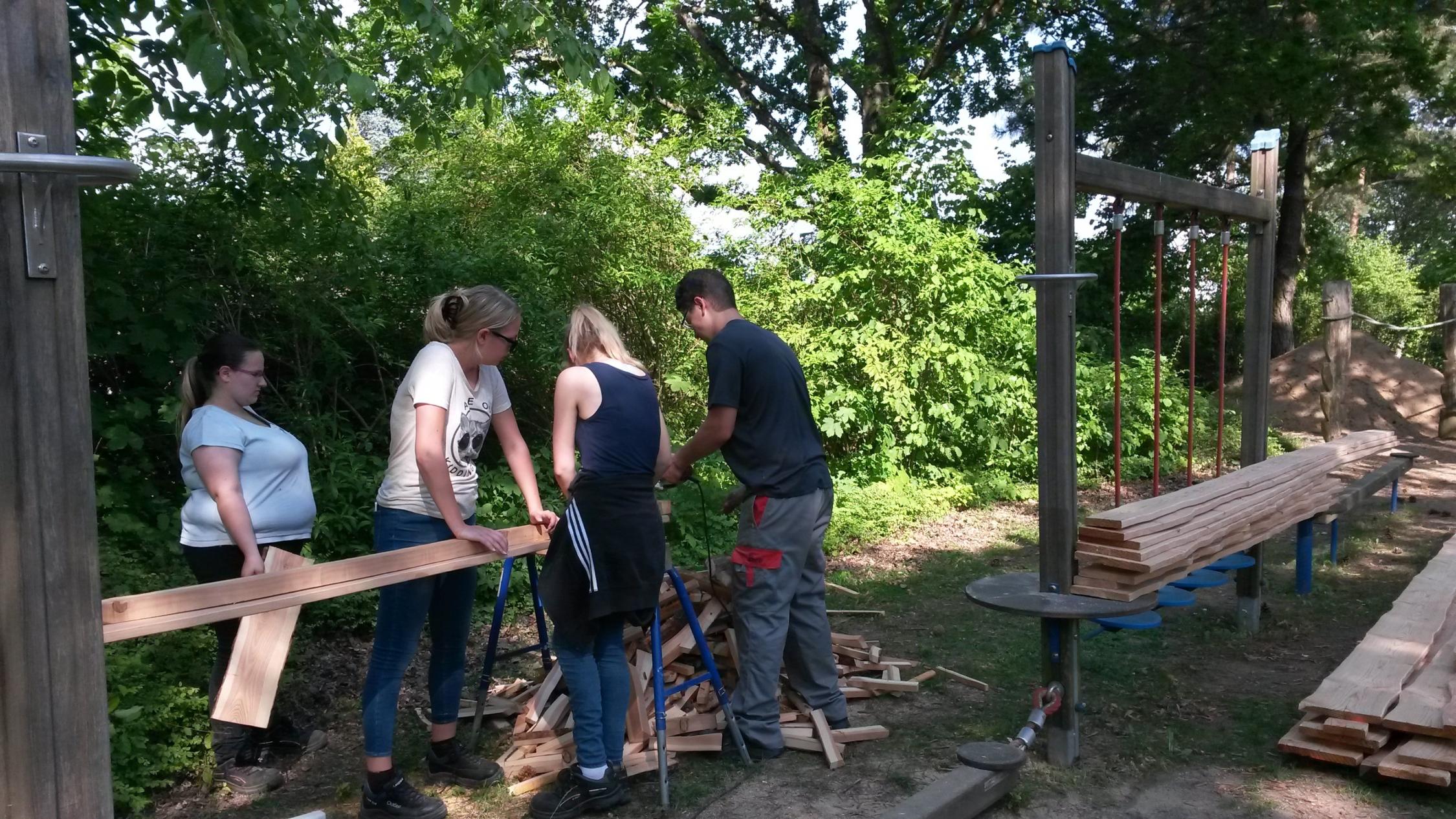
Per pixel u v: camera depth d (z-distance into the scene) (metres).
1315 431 14.42
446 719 3.64
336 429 6.55
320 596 2.68
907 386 9.41
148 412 5.46
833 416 9.19
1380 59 16.44
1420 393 14.70
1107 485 10.48
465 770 3.66
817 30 18.03
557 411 3.37
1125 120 18.33
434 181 9.41
